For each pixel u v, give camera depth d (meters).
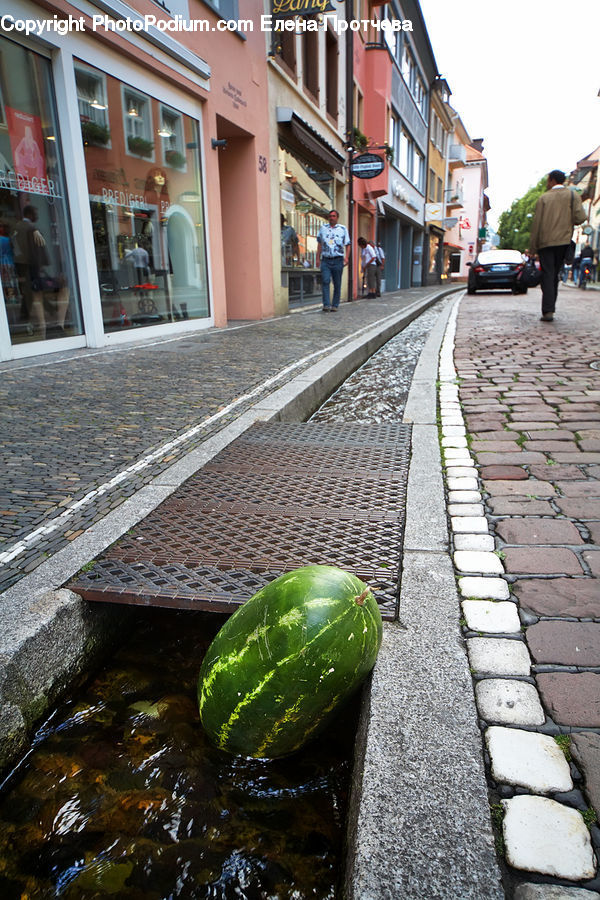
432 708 1.61
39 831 1.54
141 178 8.45
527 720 1.58
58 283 7.23
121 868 1.45
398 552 2.43
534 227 9.80
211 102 9.79
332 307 14.02
